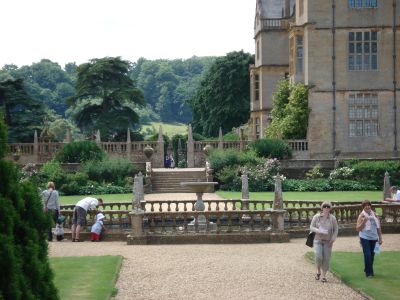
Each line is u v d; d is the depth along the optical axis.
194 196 43.88
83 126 86.88
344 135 55.47
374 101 55.47
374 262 19.31
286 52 72.19
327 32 55.22
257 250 22.56
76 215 25.75
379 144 55.50
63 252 22.06
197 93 95.62
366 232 17.17
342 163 53.25
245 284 16.41
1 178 9.23
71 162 52.31
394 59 55.22
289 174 53.38
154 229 25.41
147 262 19.78
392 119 55.41
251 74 74.25
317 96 55.50
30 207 9.71
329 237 16.89
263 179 49.25
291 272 18.06
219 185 49.94
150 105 188.38
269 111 72.19
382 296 14.71
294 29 58.19
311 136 55.50
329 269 18.33
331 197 42.09
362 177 51.47
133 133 84.00
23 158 54.84
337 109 55.44
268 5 73.38
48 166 48.81
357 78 55.28
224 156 51.31
